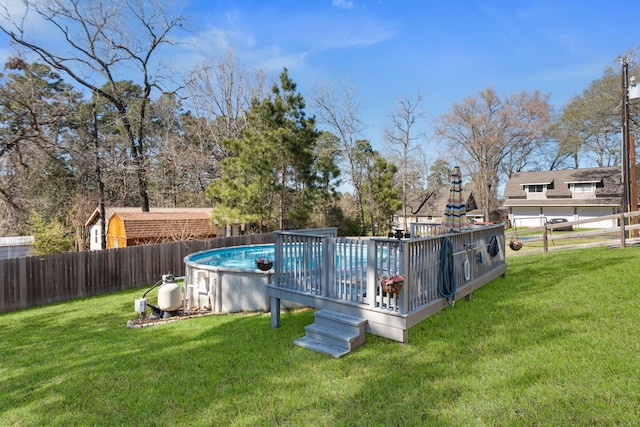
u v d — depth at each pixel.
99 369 4.66
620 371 3.64
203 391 3.90
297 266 5.77
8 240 17.05
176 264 12.50
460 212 6.20
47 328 7.11
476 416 3.14
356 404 3.47
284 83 17.11
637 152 25.05
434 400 3.43
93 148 15.75
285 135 16.09
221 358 4.77
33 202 14.41
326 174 18.31
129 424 3.37
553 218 28.72
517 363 4.00
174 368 4.56
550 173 31.97
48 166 15.29
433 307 5.11
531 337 4.68
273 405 3.54
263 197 16.14
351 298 5.14
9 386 4.32
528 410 3.16
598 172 29.53
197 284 7.91
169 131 26.58
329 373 4.14
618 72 23.53
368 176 26.53
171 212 19.72
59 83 17.44
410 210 36.31
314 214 24.31
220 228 19.77
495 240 7.55
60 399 3.90
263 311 7.09
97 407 3.70
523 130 30.48
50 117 13.03
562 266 8.70
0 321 7.95
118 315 7.77
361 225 26.12
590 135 28.73
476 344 4.62
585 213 28.58
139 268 11.51
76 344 5.85
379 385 3.79
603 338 4.43
